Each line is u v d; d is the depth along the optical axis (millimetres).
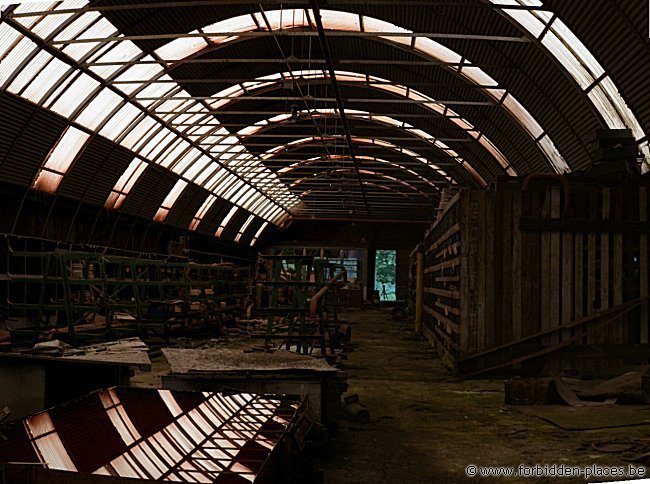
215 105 28375
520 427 8453
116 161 25938
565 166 22969
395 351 18578
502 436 7977
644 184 12594
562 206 12758
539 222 12680
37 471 3078
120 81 21453
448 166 36781
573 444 7453
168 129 27203
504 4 16984
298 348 11656
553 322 12578
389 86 27812
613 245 12609
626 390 9719
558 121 20812
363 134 35406
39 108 19531
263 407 5363
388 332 25812
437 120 29859
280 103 30484
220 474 3586
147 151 27781
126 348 9281
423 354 17750
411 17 19797
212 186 37625
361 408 9047
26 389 8141
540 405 9906
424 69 24297
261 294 28703
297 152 38656
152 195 31141
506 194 12859
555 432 8055
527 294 12711
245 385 7496
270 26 20938
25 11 16125
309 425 5242
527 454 7062
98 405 4852
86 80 20422
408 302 35406
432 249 21094
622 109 17609
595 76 17562
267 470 3641
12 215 21125
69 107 21031
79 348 9109
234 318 25266
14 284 19875
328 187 46844
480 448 7398
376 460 6938
